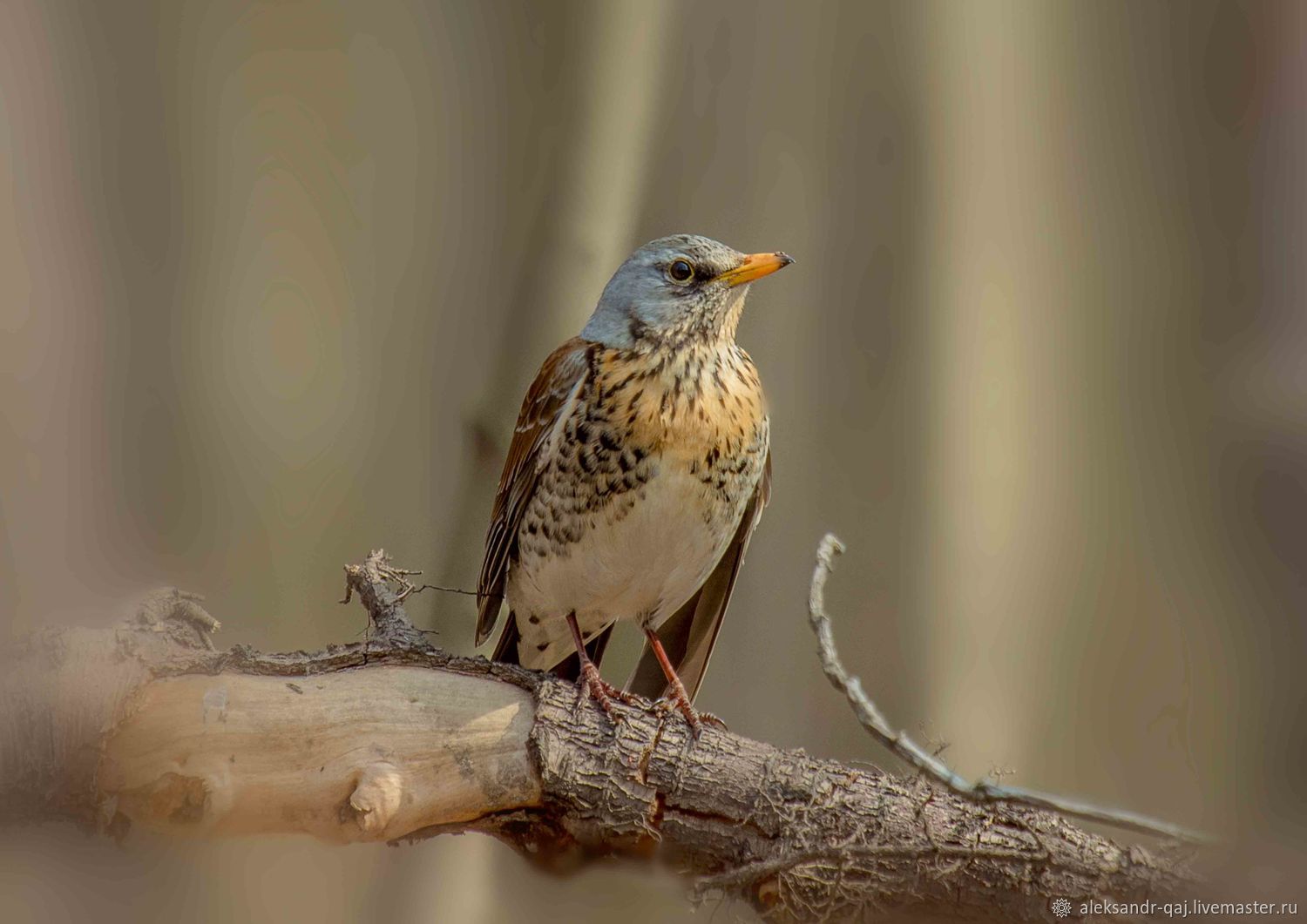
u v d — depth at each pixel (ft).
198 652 18.97
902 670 19.72
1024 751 19.72
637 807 19.02
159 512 19.83
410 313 19.86
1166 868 18.97
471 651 19.80
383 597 19.06
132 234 19.90
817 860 18.98
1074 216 19.83
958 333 19.79
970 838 18.98
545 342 19.81
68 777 18.90
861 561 19.75
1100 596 19.76
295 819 18.97
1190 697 19.69
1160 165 19.83
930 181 19.79
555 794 19.02
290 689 18.98
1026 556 19.76
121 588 19.76
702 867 19.04
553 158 19.81
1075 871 18.95
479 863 19.67
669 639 19.39
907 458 19.76
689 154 19.79
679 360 19.22
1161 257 19.83
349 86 19.92
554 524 19.24
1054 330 19.81
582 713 19.03
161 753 18.93
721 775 19.02
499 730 19.02
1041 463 19.79
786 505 19.75
